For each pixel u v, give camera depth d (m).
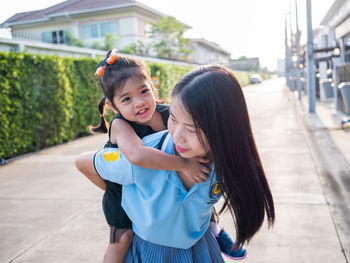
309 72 11.24
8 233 3.40
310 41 11.17
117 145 1.17
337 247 2.77
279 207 3.65
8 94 6.72
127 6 26.88
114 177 1.02
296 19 16.69
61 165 6.16
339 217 3.32
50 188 4.80
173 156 0.97
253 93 24.64
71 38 26.86
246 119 0.94
